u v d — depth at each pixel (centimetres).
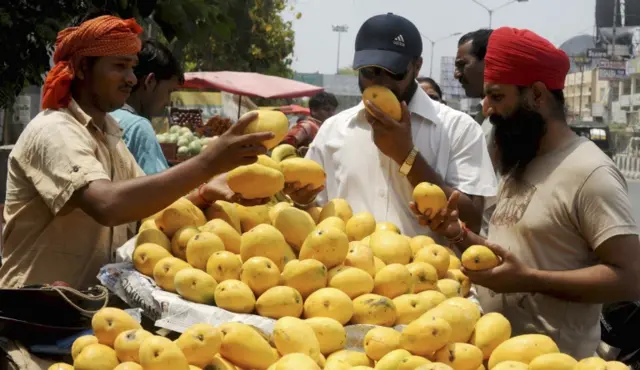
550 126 320
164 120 1176
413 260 346
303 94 1560
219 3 670
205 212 359
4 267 352
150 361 244
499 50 319
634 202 1548
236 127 311
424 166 389
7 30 589
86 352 258
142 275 318
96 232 353
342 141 431
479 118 591
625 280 300
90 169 321
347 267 311
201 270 309
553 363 259
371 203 421
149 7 619
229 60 2102
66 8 602
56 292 293
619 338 407
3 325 295
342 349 288
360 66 400
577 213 309
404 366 259
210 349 255
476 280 308
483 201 418
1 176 779
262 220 362
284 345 268
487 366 289
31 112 1034
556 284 303
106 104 356
